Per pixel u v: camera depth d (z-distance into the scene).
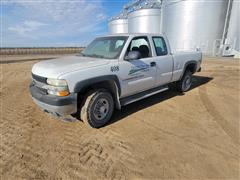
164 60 4.66
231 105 4.72
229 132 3.37
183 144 3.00
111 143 3.07
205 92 5.94
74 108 3.10
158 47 4.62
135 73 3.92
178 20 21.80
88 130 3.53
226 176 2.29
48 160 2.65
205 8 19.94
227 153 2.75
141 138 3.21
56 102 2.92
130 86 3.89
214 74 9.14
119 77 3.60
